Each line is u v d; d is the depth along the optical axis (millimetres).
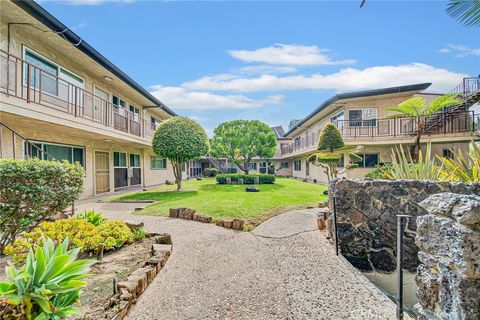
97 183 12992
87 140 12141
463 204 1667
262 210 7949
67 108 9492
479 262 1585
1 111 6230
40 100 7562
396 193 4980
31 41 8320
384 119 14867
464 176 4984
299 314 2828
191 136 13789
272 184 18125
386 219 5004
